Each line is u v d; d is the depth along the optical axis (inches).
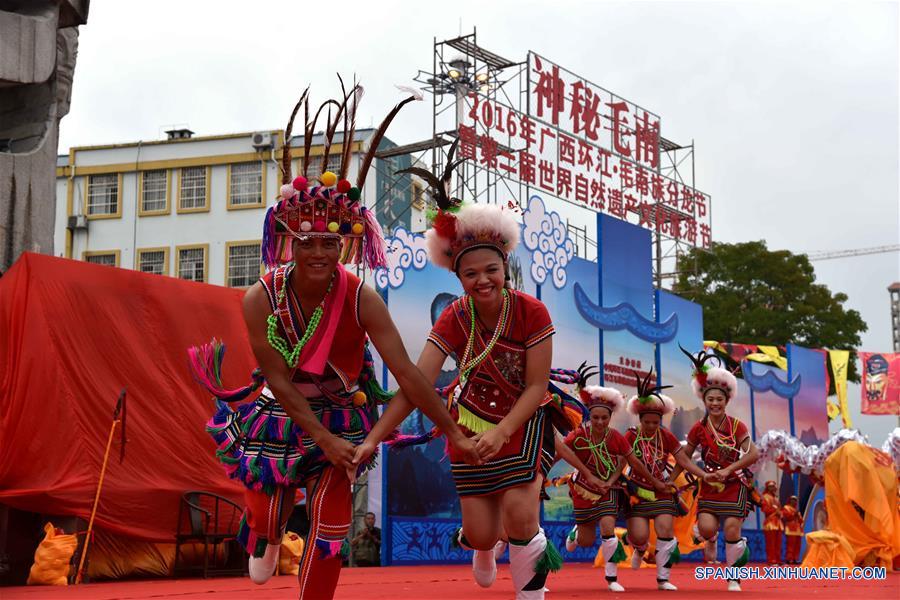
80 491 409.7
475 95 840.9
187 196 1419.8
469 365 195.6
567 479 408.2
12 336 416.5
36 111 504.4
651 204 1042.7
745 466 388.8
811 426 1005.8
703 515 394.0
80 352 429.1
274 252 164.7
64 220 1444.4
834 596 341.7
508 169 861.2
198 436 458.0
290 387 161.9
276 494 169.2
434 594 337.7
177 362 461.7
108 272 451.5
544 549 190.9
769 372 954.1
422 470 597.0
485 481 192.2
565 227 711.7
